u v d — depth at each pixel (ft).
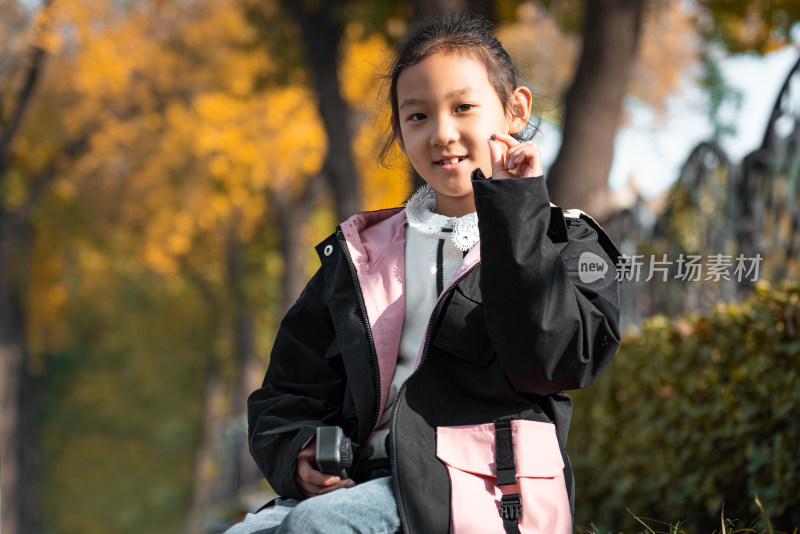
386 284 9.23
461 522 8.00
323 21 51.49
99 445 126.82
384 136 11.19
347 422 9.16
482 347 8.61
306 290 9.84
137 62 75.77
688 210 20.77
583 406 24.88
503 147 8.79
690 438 18.88
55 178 81.35
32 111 80.28
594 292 8.64
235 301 98.37
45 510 123.75
